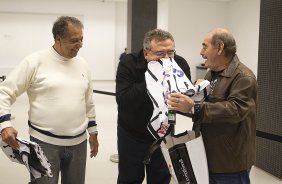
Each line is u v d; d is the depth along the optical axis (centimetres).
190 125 568
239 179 170
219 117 150
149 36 172
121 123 208
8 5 1136
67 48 182
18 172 348
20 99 820
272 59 350
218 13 1144
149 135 201
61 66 187
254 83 158
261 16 364
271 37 350
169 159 158
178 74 164
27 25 1166
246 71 160
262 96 365
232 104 152
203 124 167
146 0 381
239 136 164
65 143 187
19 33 1163
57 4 1177
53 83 181
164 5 1134
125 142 208
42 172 166
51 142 183
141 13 381
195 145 156
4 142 169
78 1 1193
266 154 363
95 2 1207
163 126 160
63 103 184
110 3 1220
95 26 1221
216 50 162
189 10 1116
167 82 160
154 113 163
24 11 1152
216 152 166
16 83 175
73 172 198
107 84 1141
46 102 182
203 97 160
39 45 1185
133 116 196
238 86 157
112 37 1242
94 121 216
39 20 1173
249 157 171
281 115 339
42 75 181
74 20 183
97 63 1243
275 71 346
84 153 203
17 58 1173
